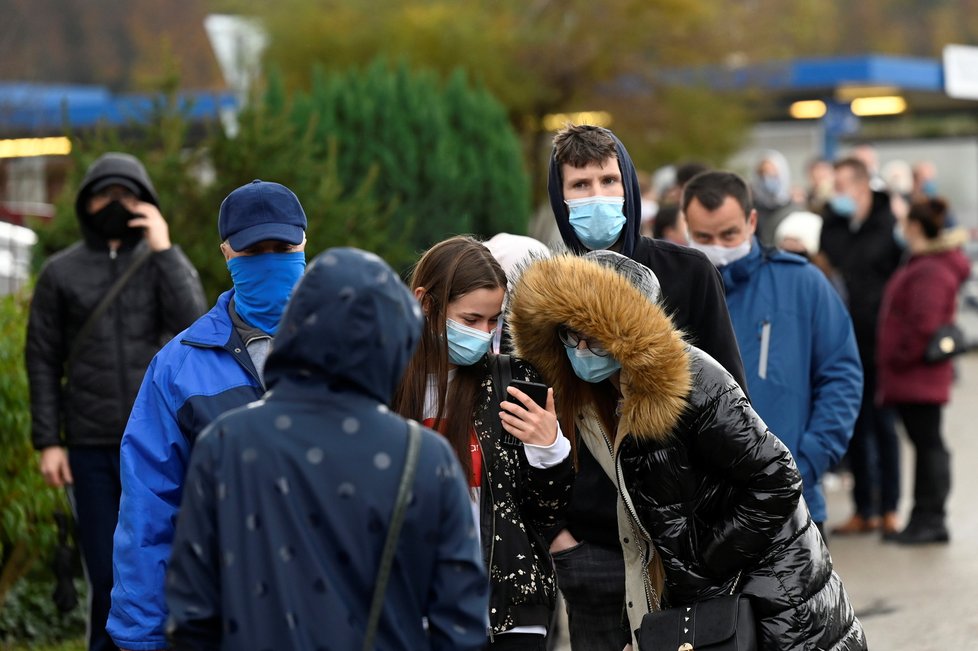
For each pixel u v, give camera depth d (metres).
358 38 55.22
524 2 60.94
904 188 47.75
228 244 10.77
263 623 7.54
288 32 56.09
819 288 15.93
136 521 10.40
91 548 16.02
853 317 27.89
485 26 56.94
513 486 10.74
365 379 7.82
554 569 11.17
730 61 63.97
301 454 7.68
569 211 12.82
